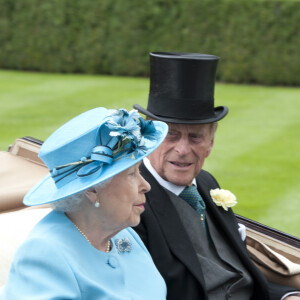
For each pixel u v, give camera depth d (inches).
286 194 409.4
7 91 785.6
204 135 167.5
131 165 115.5
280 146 529.0
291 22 815.7
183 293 156.9
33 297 111.3
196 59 162.2
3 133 563.8
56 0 939.3
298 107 692.1
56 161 117.4
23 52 979.9
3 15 974.4
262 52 839.1
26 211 159.8
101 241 125.6
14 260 118.0
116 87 824.3
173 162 166.1
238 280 168.9
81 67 959.0
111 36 932.0
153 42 910.4
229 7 842.8
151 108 171.3
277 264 182.2
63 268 114.7
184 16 877.2
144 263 137.7
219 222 176.9
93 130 115.6
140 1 900.0
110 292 120.1
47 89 804.6
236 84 852.0
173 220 163.6
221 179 440.5
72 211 121.7
